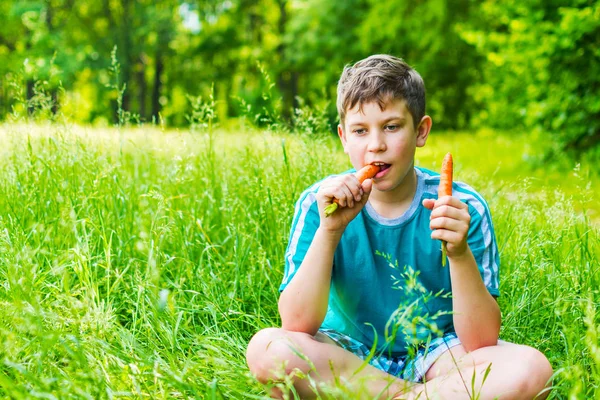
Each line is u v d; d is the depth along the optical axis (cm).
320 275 235
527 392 208
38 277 288
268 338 220
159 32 2944
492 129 1411
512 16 1023
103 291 321
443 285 249
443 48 2119
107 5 3064
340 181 227
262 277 342
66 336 232
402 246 249
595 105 894
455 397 210
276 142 429
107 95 2822
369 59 246
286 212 364
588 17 866
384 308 252
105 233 344
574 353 242
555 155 931
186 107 3155
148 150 465
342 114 249
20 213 349
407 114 236
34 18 2420
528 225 366
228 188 421
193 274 333
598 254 341
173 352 247
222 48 3331
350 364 220
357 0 2408
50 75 438
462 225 217
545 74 942
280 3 3094
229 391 224
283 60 2956
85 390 208
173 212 355
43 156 400
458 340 239
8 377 220
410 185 249
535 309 306
